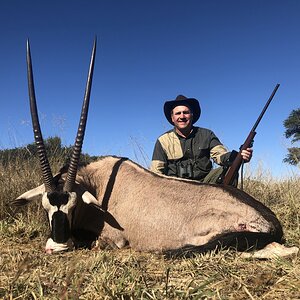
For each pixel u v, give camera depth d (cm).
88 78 229
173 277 159
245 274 159
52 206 212
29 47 232
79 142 218
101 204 236
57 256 200
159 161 279
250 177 379
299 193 329
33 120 220
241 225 203
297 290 139
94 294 134
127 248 227
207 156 281
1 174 332
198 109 289
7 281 149
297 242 215
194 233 211
